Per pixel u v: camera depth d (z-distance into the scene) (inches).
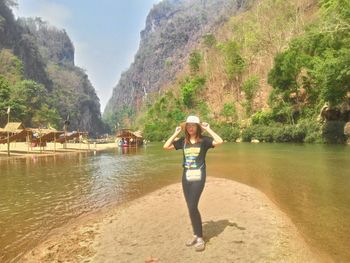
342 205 377.1
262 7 4195.4
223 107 3582.7
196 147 239.1
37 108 4877.0
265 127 2310.5
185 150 241.4
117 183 627.8
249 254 230.2
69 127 6535.4
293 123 2215.8
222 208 364.2
